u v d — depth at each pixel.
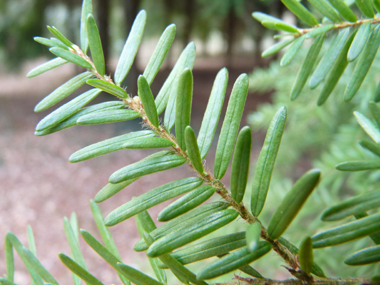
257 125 0.20
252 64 1.41
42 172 0.59
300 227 0.15
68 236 0.05
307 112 0.18
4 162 0.61
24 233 0.45
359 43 0.05
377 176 0.12
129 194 0.54
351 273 0.13
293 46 0.06
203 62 1.63
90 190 0.55
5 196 0.52
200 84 1.16
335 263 0.14
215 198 0.23
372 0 0.06
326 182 0.14
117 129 0.70
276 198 0.16
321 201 0.15
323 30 0.06
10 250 0.05
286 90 0.19
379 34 0.05
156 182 0.57
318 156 0.22
